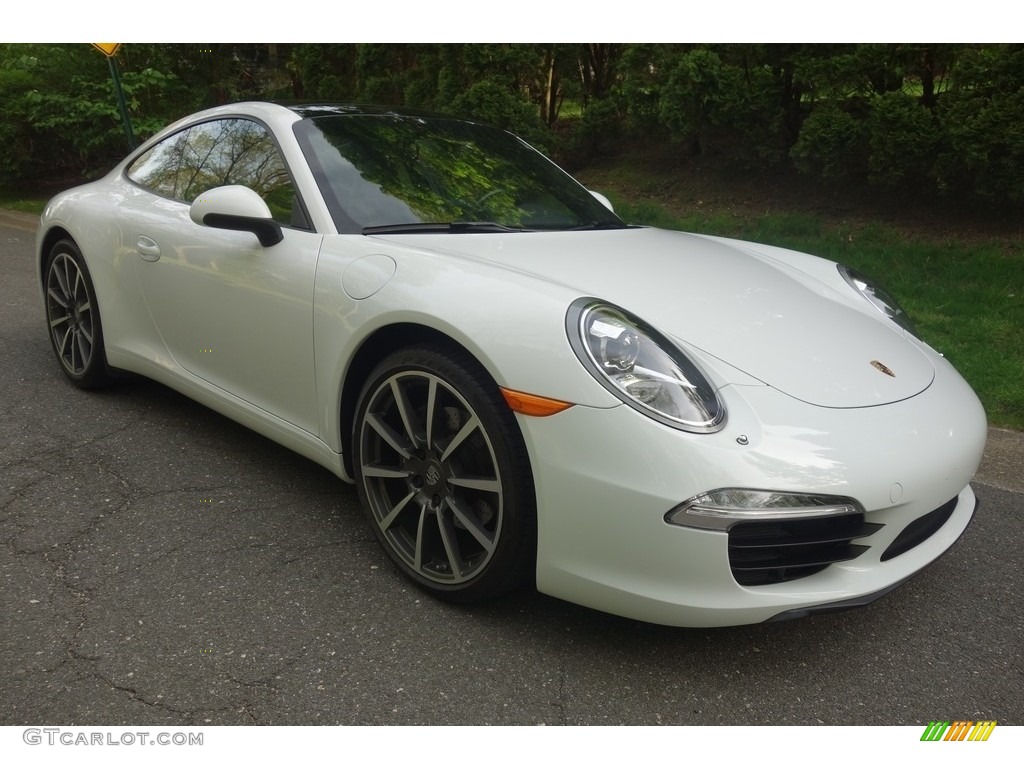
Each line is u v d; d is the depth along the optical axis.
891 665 2.15
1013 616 2.40
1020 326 4.95
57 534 2.54
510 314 2.04
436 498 2.25
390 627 2.17
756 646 2.19
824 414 2.00
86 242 3.49
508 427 2.04
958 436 2.16
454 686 1.96
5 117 10.44
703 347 2.12
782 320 2.37
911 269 5.96
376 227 2.58
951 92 6.50
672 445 1.85
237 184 2.92
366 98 10.24
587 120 8.99
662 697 1.98
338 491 2.92
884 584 2.01
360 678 1.97
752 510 1.82
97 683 1.91
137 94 10.16
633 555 1.91
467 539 2.31
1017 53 6.05
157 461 3.08
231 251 2.76
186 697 1.88
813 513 1.85
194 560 2.43
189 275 2.95
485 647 2.11
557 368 1.94
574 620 2.24
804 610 1.93
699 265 2.70
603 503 1.90
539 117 8.89
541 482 1.97
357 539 2.60
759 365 2.11
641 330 2.03
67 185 11.31
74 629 2.09
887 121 6.58
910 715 1.96
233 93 11.43
